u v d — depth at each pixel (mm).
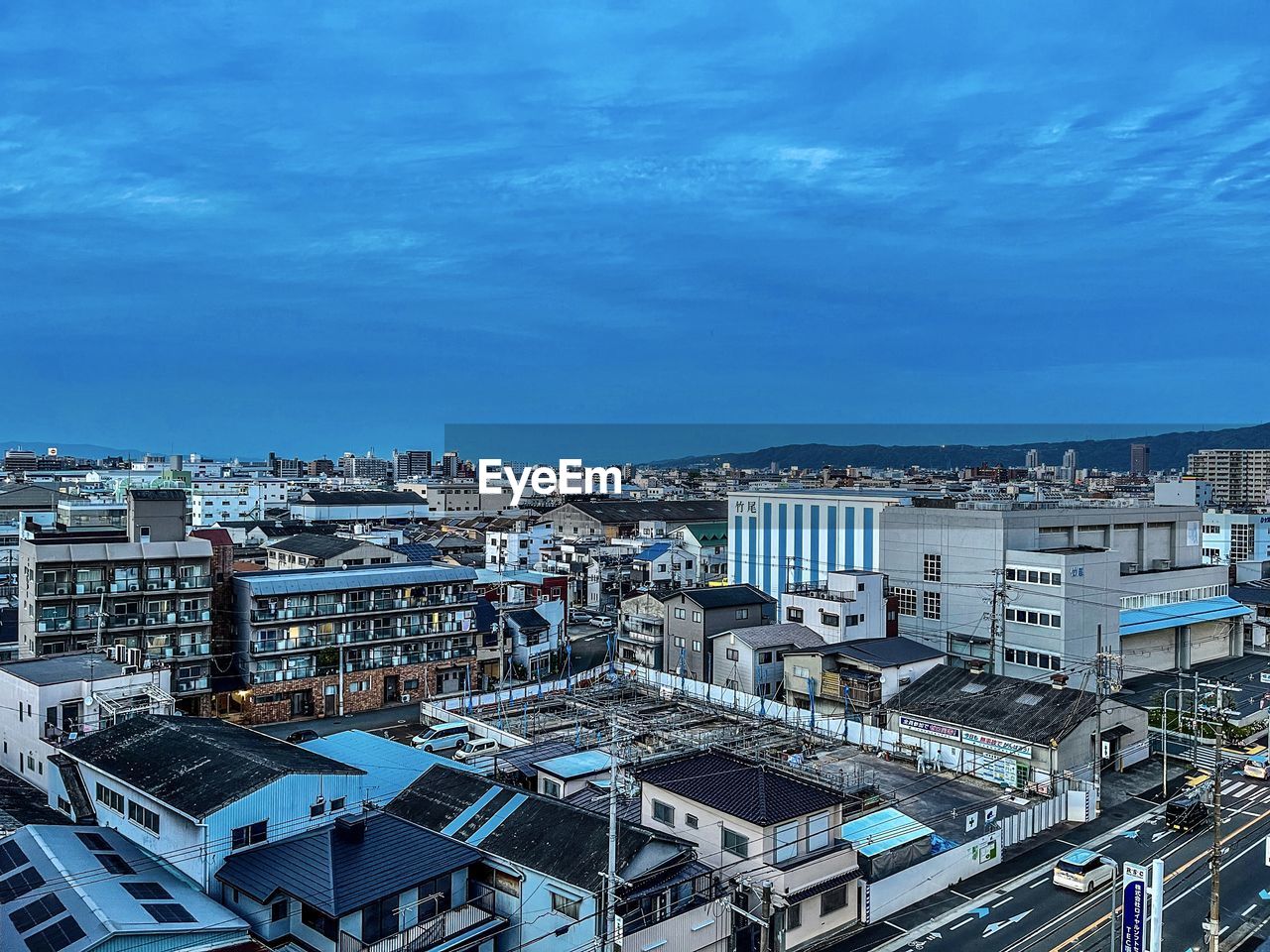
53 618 52500
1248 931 32469
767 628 64188
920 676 55625
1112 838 40844
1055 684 51750
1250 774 48812
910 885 34406
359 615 61625
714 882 29688
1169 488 108500
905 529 72312
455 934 27422
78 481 177750
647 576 102250
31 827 28891
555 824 30469
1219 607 79438
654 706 59188
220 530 109312
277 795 29125
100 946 22750
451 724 53219
